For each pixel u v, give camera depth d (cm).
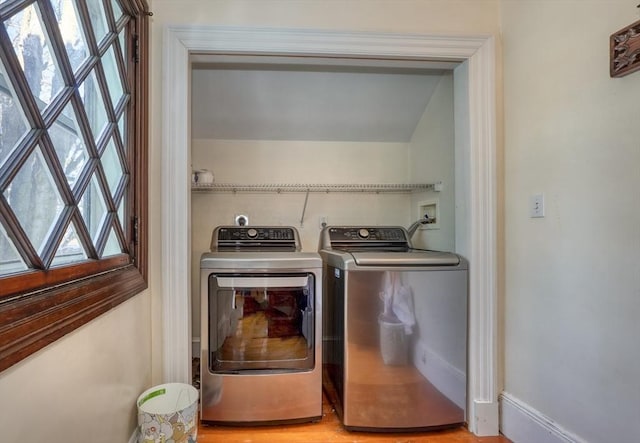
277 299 173
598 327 124
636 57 108
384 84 227
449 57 174
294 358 173
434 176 228
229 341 169
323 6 172
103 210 118
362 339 167
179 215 165
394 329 168
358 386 167
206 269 166
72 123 97
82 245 103
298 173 259
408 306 168
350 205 263
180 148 164
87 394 101
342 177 263
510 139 169
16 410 71
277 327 173
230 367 169
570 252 135
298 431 169
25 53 77
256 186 247
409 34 170
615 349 118
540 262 150
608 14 121
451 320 171
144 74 153
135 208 145
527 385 157
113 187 128
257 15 169
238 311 170
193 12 166
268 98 231
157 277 163
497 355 172
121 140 132
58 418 86
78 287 96
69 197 92
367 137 263
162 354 164
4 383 68
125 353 131
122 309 128
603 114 122
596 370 124
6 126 70
